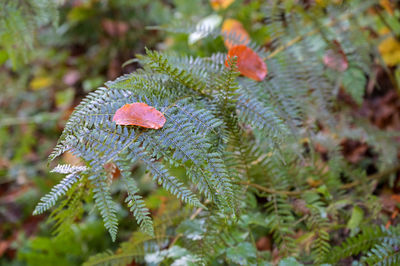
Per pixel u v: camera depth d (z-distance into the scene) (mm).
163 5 2070
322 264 995
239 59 1022
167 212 1081
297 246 1073
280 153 995
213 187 894
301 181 1083
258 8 1439
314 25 1147
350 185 1120
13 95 2176
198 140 894
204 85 968
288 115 1034
